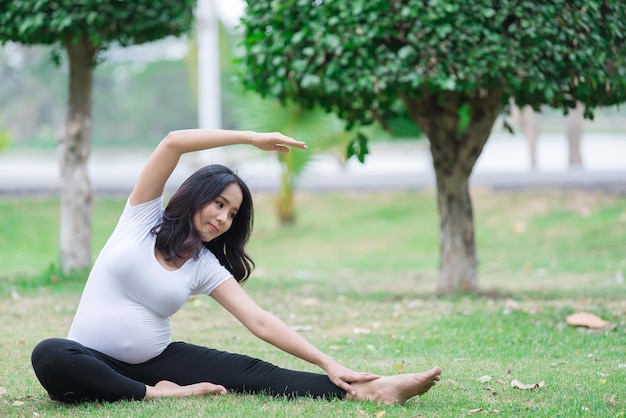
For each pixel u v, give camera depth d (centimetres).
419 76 944
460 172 1111
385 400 550
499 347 812
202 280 568
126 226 562
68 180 1270
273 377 576
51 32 1136
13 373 689
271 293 1208
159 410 530
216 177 560
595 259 1550
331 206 2217
